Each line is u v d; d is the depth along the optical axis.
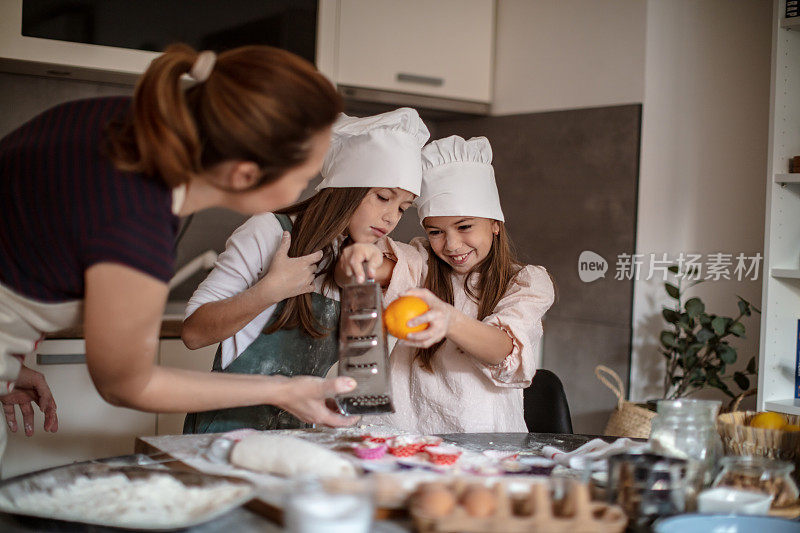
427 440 1.30
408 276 1.79
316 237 1.58
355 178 1.58
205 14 2.67
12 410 1.57
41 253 1.08
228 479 1.06
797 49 2.49
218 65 1.05
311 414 1.26
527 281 1.75
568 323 3.06
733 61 2.94
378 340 1.25
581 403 3.02
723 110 2.94
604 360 2.93
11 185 1.09
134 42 2.59
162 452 1.24
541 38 3.13
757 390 2.53
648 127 2.81
